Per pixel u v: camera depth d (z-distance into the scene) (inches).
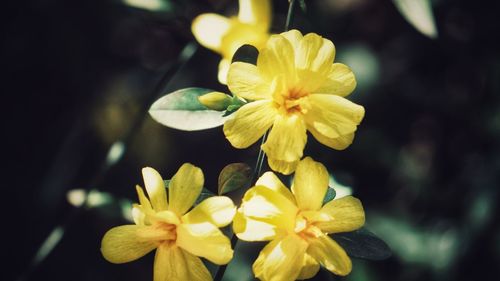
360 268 19.4
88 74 21.5
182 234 11.5
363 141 21.0
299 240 11.6
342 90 12.0
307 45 11.8
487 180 20.2
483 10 20.7
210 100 12.3
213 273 14.8
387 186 21.4
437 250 20.1
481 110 21.3
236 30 14.0
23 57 21.1
